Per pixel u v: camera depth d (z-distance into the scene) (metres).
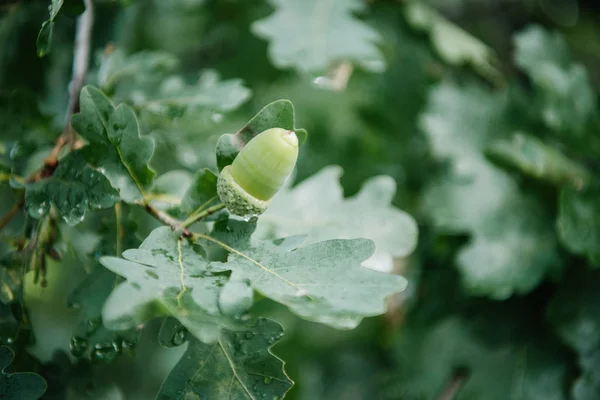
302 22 0.46
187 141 0.41
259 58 0.57
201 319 0.27
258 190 0.28
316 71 0.44
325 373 0.61
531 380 0.45
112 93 0.38
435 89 0.51
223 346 0.29
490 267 0.44
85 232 0.36
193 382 0.28
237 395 0.28
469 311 0.48
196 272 0.28
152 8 0.56
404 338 0.54
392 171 0.56
